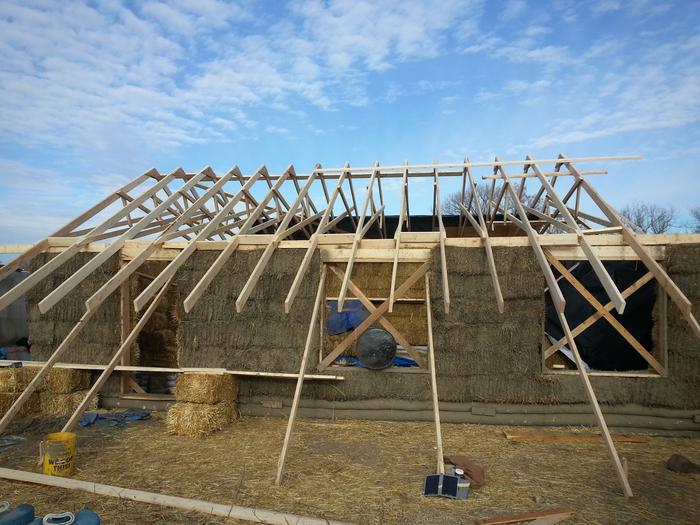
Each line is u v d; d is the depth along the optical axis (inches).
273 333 276.4
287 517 152.1
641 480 189.8
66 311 296.7
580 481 188.2
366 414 270.5
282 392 278.1
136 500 167.8
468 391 262.5
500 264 263.1
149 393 320.5
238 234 283.3
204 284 232.2
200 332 281.0
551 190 281.1
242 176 352.2
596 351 293.7
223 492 176.7
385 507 164.9
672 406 251.6
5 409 274.1
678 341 252.4
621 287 291.6
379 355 268.2
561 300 195.0
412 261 273.1
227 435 246.1
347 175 346.0
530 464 207.2
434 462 207.8
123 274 245.4
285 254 279.0
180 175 347.3
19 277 480.7
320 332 275.7
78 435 247.1
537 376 258.4
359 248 275.3
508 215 319.9
